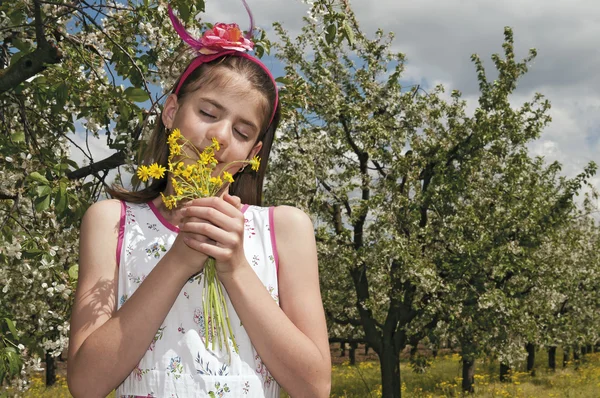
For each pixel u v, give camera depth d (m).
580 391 20.66
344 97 15.38
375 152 14.61
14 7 4.17
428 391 21.38
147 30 4.69
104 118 4.84
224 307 1.24
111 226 1.34
